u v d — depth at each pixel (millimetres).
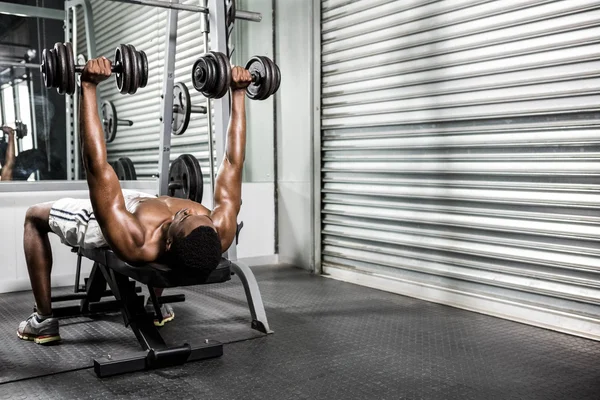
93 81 1933
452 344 2447
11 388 1963
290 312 2994
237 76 2203
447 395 1890
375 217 3611
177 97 3225
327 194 4004
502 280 2916
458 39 3049
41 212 2465
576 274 2609
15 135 4105
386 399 1857
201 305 3150
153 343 2193
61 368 2148
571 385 1979
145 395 1900
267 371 2121
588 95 2518
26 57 4195
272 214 4449
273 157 4418
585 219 2553
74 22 4395
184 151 4742
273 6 4336
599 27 2461
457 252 3119
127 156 5113
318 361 2229
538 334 2609
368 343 2461
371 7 3547
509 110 2824
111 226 1896
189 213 1985
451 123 3121
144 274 1972
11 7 4117
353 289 3580
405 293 3424
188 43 4562
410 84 3330
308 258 4172
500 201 2887
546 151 2691
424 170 3271
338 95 3852
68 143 4219
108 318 2887
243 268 2787
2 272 3561
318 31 3947
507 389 1941
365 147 3654
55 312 2844
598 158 2488
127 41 4992
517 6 2750
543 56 2672
